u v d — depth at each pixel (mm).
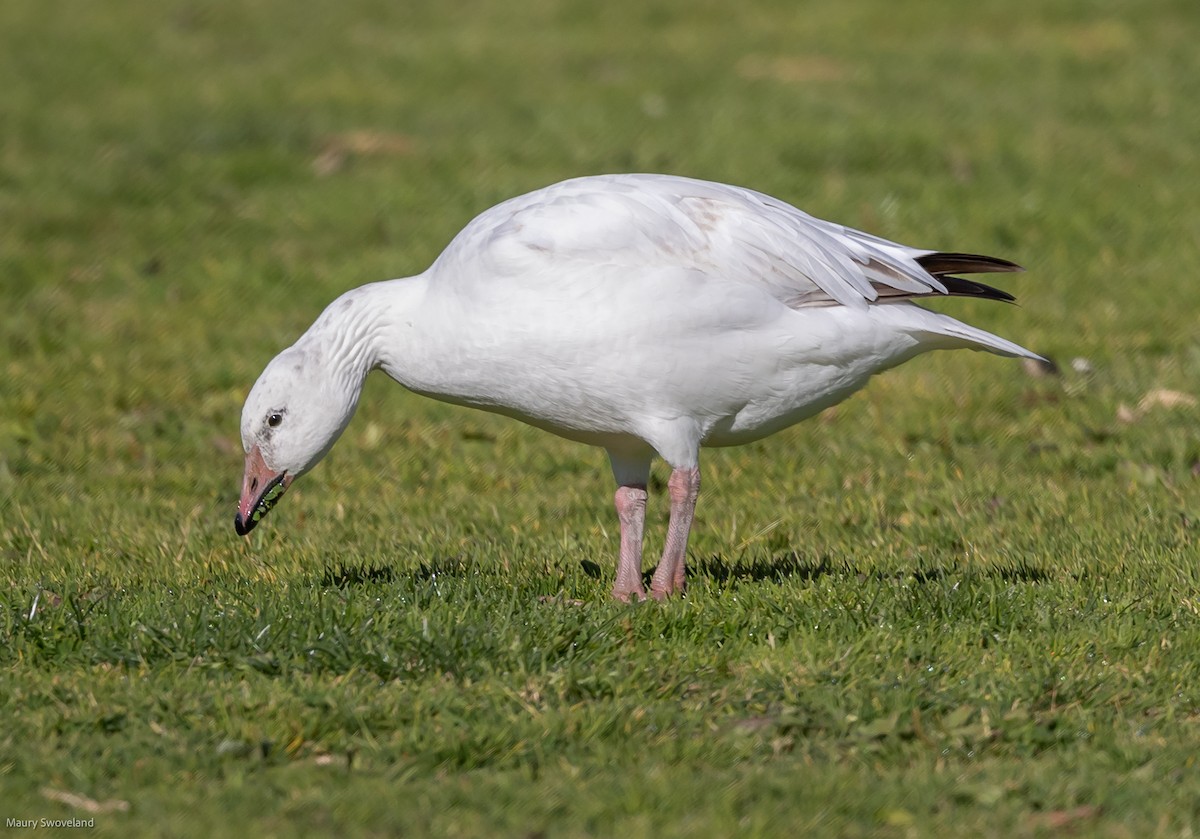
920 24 32625
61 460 14062
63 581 10406
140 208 22578
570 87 28625
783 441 14219
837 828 7062
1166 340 16328
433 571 10461
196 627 8914
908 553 11203
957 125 24688
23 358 16875
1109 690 8398
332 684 8383
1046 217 20031
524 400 9508
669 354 9180
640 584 10039
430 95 28469
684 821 7105
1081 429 14086
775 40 31969
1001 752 7871
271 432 9758
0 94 29094
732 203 9492
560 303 9141
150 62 31641
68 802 7375
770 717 8133
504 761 7742
